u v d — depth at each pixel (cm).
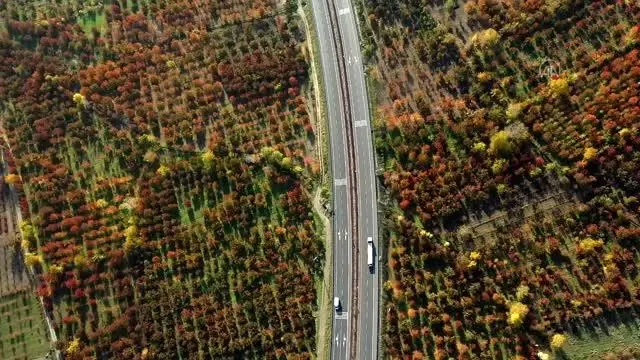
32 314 18112
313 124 19038
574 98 17050
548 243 16088
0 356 17800
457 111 17912
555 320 15525
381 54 19338
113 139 19662
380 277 17000
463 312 16025
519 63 17975
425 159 17425
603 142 16425
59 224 18638
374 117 18638
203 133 19438
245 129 19175
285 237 17762
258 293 17250
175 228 18300
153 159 19100
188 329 17162
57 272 18000
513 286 16025
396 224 17188
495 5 18662
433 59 18675
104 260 18188
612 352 15038
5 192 19475
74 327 17688
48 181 19188
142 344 17200
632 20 17412
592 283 15638
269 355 16575
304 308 16950
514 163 16950
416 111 18300
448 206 16950
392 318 16388
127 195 18938
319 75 19588
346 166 18325
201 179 18738
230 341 16825
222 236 17988
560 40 17888
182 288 17600
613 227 15850
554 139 16812
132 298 17775
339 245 17575
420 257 16800
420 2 19475
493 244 16375
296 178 18425
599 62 17150
